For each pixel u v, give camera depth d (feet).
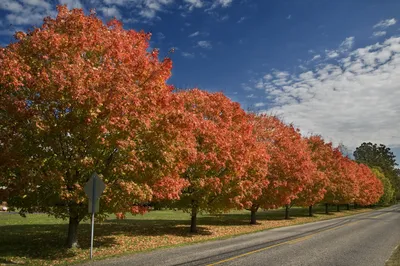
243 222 102.89
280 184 95.71
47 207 43.52
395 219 131.54
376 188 240.32
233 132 70.44
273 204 97.66
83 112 38.42
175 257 39.83
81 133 38.78
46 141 38.99
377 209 255.09
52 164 40.27
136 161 40.91
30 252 43.24
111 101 37.81
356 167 207.51
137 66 43.45
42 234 59.26
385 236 70.54
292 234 69.41
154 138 43.34
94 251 45.11
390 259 42.27
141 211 45.93
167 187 46.03
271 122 113.60
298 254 43.75
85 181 42.57
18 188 38.60
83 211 44.27
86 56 43.29
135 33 49.44
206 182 64.28
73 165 39.42
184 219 108.68
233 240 58.34
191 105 72.69
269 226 91.71
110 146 41.24
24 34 41.93
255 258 39.83
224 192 70.08
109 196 41.52
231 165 66.54
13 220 85.30
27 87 38.58
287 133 117.39
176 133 44.21
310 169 109.60
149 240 57.82
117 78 39.11
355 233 74.43
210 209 72.95
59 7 44.68
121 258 39.22
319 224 100.07
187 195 66.28
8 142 37.24
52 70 36.58
